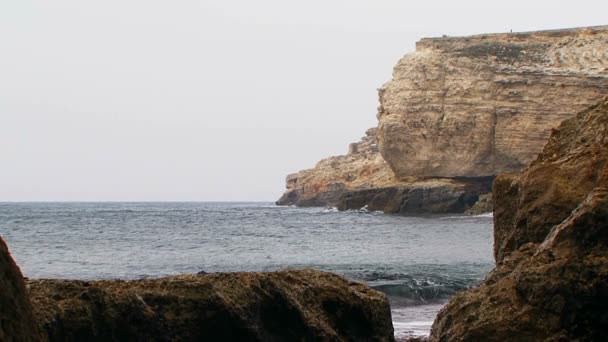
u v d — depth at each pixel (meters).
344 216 99.94
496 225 17.56
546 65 101.50
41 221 90.94
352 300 12.13
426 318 20.70
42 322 9.40
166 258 41.25
